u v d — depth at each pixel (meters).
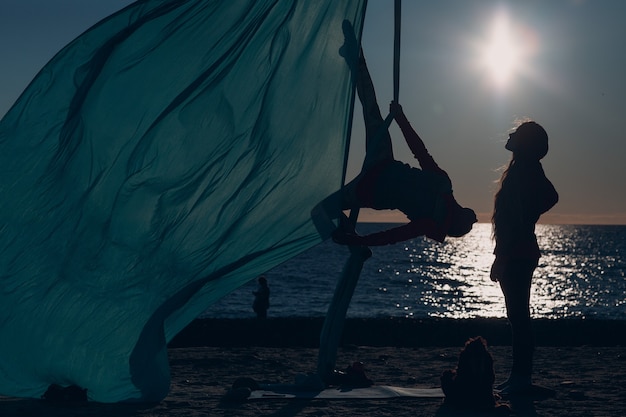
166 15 7.22
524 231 7.37
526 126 7.38
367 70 7.40
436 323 20.62
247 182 7.18
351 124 7.09
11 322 7.12
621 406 6.67
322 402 6.84
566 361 9.68
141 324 7.15
